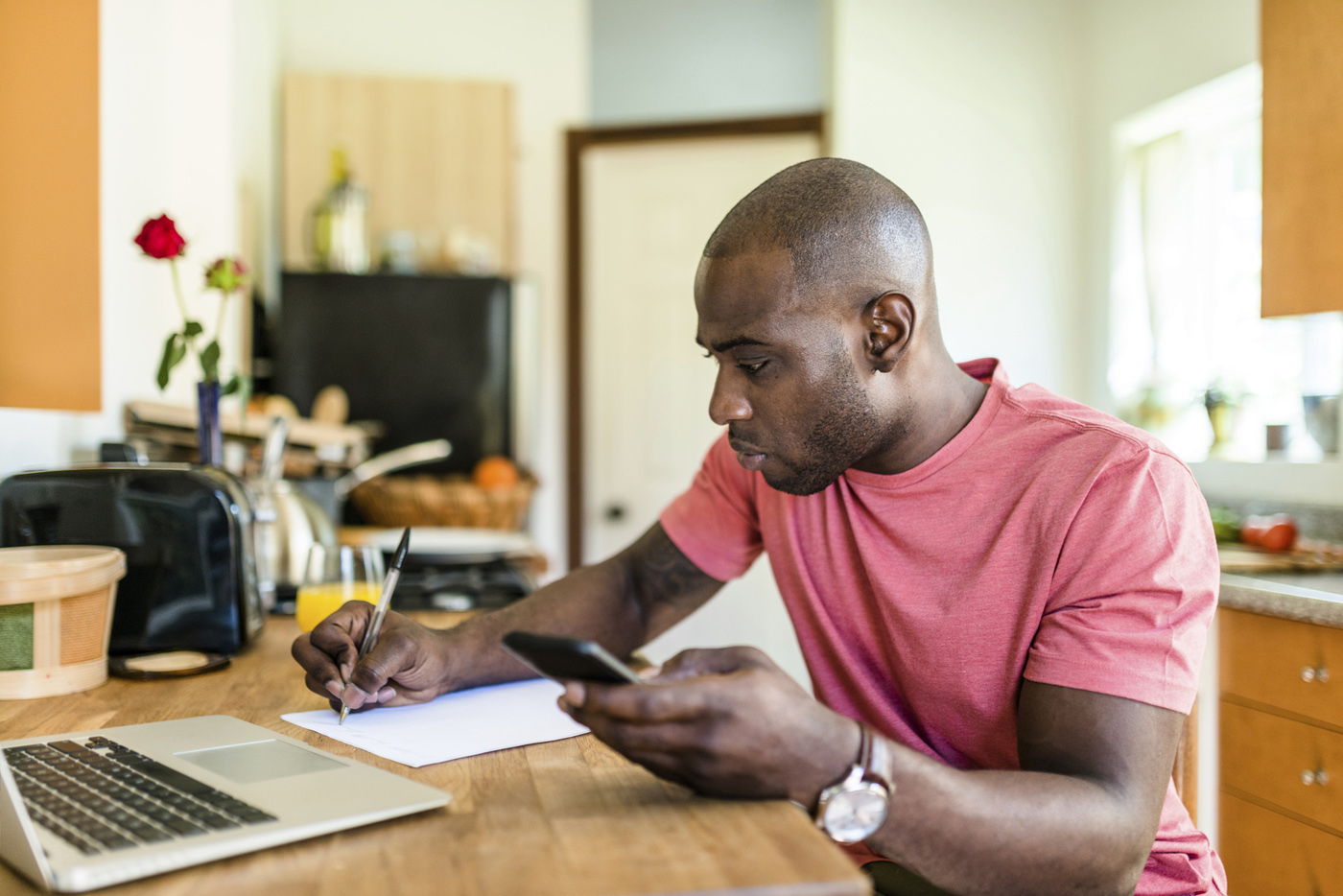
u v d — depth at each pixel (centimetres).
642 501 377
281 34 357
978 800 63
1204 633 78
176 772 65
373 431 302
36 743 72
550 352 377
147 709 88
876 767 60
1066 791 67
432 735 80
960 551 90
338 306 307
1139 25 315
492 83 348
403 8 371
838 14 342
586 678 58
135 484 111
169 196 228
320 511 170
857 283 80
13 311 146
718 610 355
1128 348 331
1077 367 343
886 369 83
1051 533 84
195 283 234
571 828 57
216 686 98
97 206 152
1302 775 165
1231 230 298
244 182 268
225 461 212
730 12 385
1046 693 76
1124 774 71
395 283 309
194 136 234
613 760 73
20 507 110
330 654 90
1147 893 87
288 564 156
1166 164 315
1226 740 182
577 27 380
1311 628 163
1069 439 87
